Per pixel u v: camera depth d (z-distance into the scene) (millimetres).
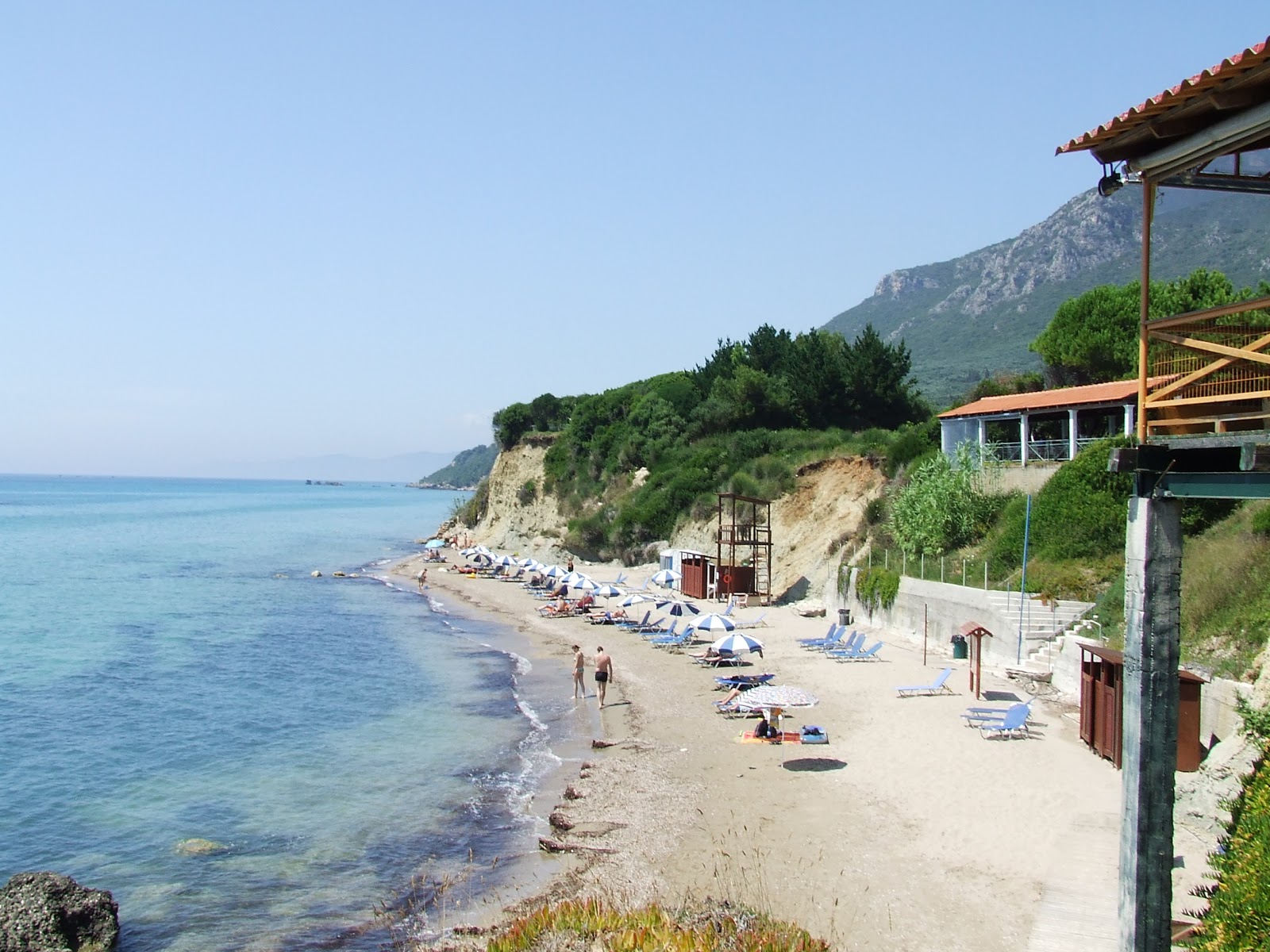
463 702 31438
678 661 36781
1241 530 24797
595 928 13039
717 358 89812
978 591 32094
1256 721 15008
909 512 40719
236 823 20672
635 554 69625
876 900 15102
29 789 22922
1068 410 39344
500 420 103438
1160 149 9789
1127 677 9656
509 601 58344
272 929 15703
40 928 14727
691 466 70250
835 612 44219
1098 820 17781
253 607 55656
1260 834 10844
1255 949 9648
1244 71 8188
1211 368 9172
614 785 21781
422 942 14906
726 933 12734
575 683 32906
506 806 21375
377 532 135250
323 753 25766
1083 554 31906
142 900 16922
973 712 24734
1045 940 13258
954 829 17906
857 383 73625
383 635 45625
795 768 22312
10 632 46000
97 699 32156
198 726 28656
